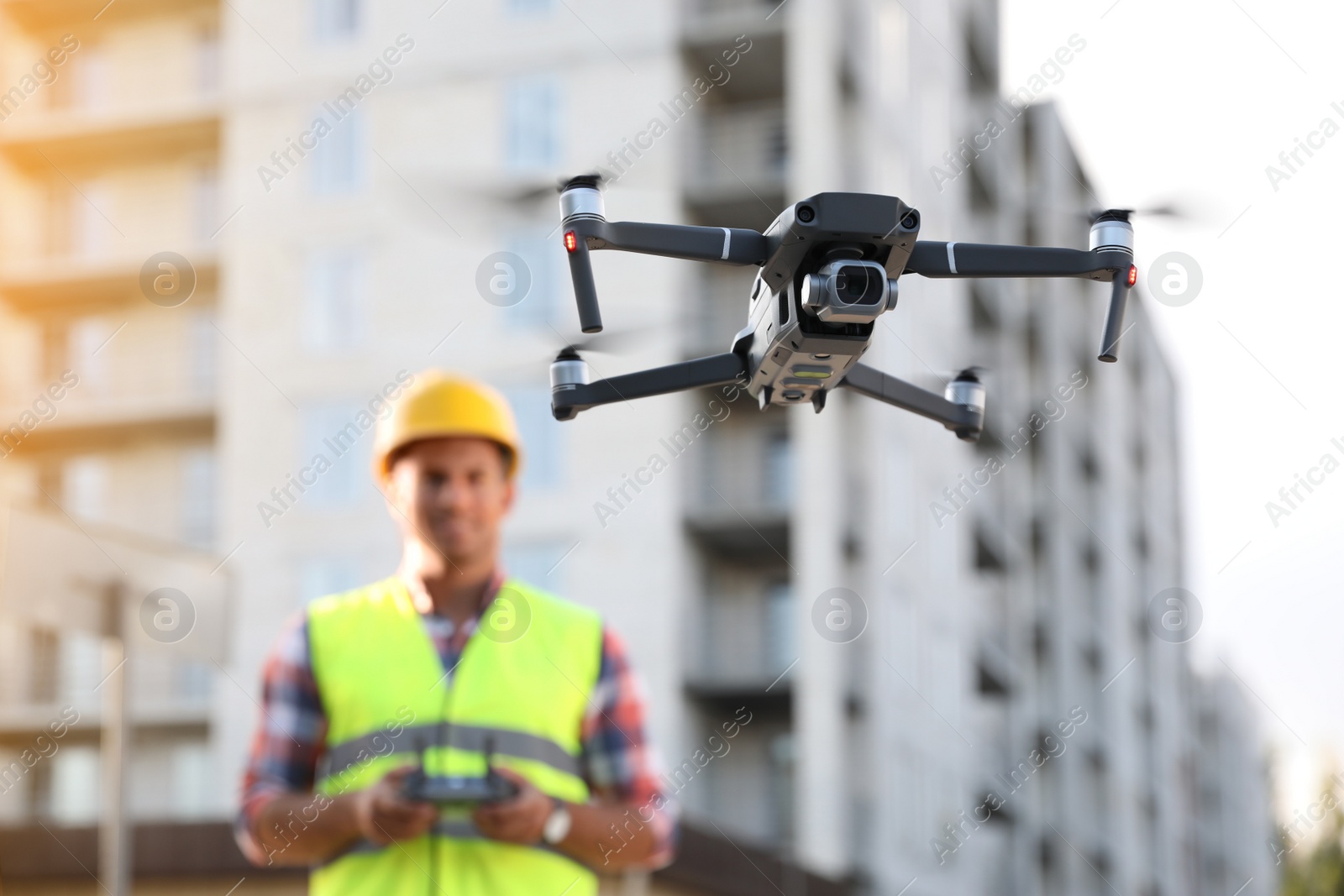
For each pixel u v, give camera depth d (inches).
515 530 606.9
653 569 600.1
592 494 606.9
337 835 120.3
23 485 737.6
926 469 730.8
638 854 126.3
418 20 671.8
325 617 130.0
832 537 603.5
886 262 90.5
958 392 103.0
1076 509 1144.2
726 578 633.6
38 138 751.7
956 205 828.0
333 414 664.4
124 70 754.2
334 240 672.4
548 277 623.2
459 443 130.6
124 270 737.6
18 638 689.6
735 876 451.8
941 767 729.6
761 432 634.8
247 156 700.0
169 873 364.5
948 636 768.3
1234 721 1660.9
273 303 680.4
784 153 636.1
